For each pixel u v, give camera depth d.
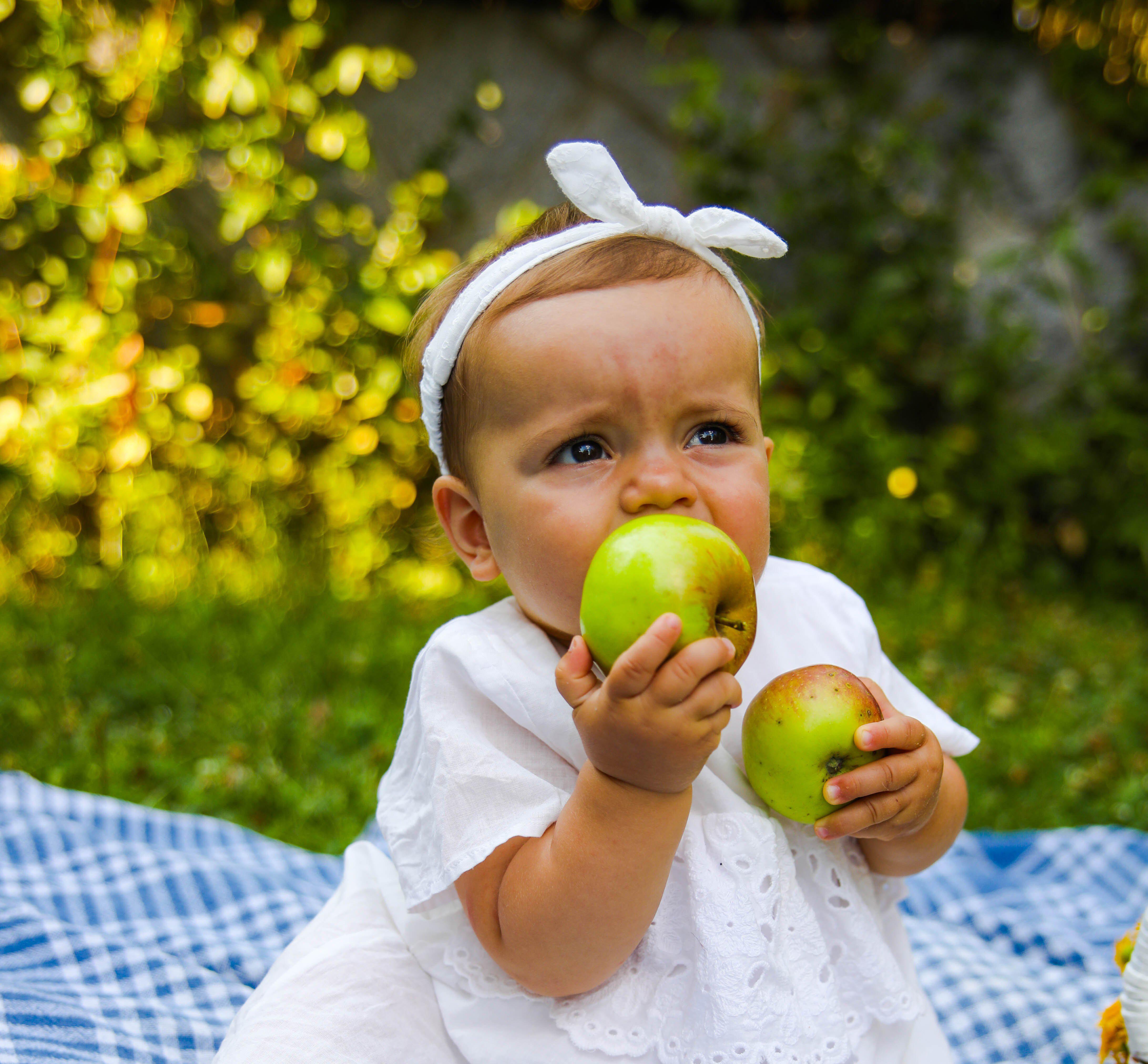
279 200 4.43
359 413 4.54
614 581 1.13
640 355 1.27
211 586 4.07
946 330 4.91
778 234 4.85
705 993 1.29
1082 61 4.75
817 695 1.27
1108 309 4.88
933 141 4.89
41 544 4.25
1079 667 3.80
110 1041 1.73
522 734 1.39
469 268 1.66
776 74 4.88
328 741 3.09
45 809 2.54
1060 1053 1.91
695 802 1.39
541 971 1.28
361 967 1.46
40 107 4.39
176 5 4.29
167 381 4.38
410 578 4.39
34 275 4.35
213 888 2.30
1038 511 4.96
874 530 4.48
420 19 4.64
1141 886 2.49
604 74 4.75
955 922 2.39
